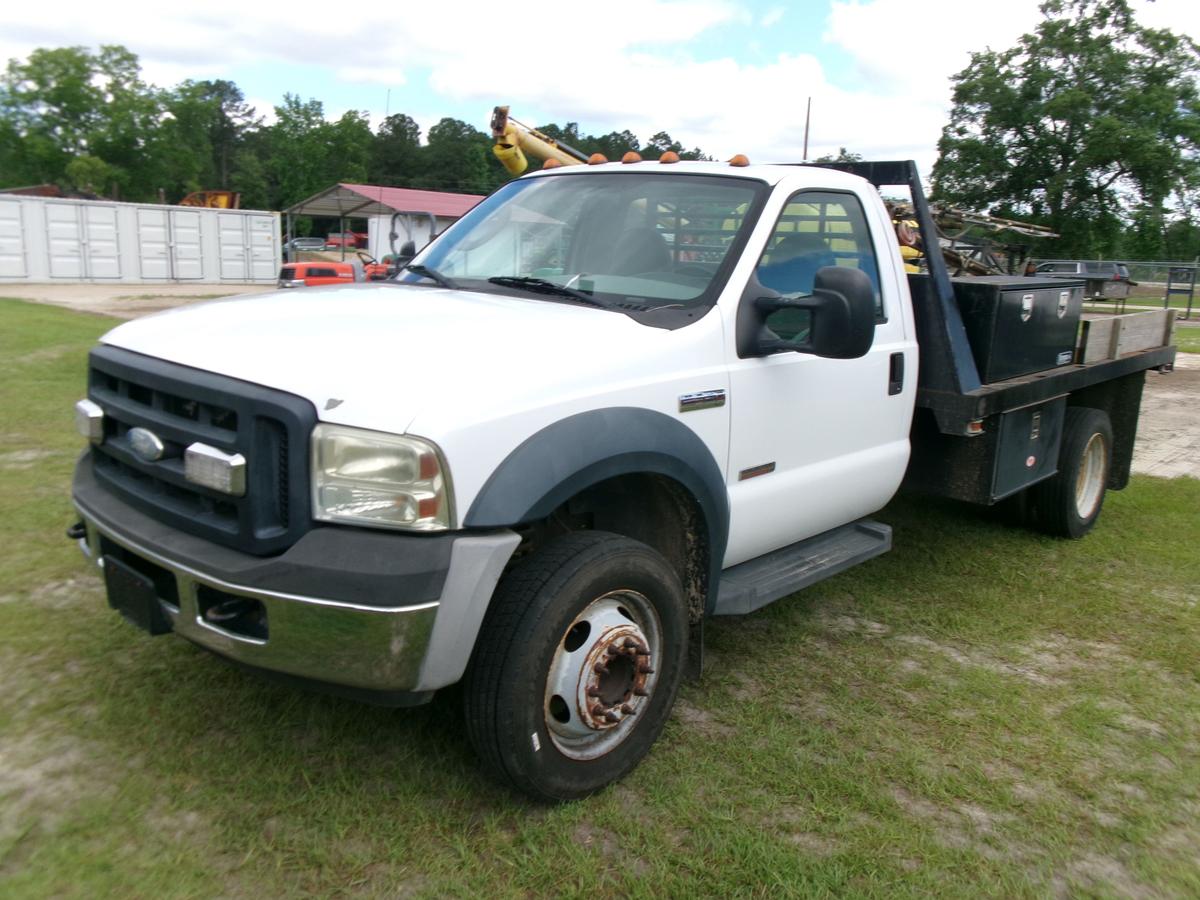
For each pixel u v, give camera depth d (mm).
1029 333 5133
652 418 3215
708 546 3578
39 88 72250
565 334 3160
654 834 2992
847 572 5504
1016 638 4672
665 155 4320
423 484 2633
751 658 4328
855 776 3387
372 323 3178
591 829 3035
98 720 3441
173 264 32969
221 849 2807
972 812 3234
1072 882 2902
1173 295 31922
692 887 2773
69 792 3021
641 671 3232
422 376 2762
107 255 31859
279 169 90375
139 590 3012
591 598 3045
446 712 3609
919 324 4723
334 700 3656
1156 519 6836
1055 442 5664
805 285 3990
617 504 3680
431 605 2656
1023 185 46719
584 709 3068
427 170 109062
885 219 4531
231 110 127812
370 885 2713
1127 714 3965
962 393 4625
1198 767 3568
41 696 3580
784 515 3990
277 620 2668
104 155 73375
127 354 3217
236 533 2779
